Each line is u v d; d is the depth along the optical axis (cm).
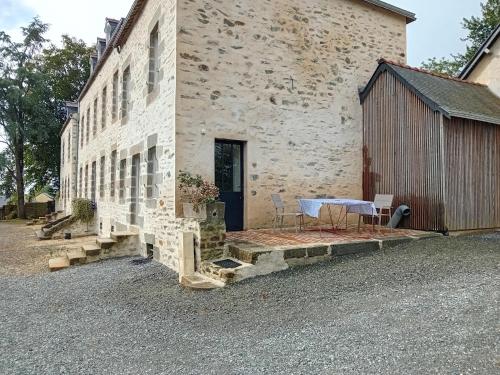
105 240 823
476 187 780
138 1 827
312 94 844
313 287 471
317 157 846
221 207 579
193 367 297
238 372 282
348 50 905
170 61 695
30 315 462
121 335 380
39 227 1797
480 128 798
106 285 583
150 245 785
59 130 2523
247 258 535
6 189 2978
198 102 689
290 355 303
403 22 1005
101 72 1308
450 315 346
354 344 310
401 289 437
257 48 768
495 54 1012
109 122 1166
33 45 2505
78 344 362
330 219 841
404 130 809
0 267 785
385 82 859
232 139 732
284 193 797
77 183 1866
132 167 922
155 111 764
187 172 669
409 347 294
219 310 429
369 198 893
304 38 837
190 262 561
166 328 391
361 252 620
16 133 2280
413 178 786
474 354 274
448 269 496
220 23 721
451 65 2086
